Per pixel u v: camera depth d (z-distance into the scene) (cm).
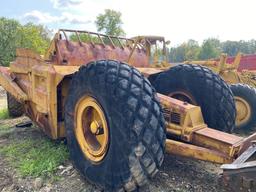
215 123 362
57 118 377
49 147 425
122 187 271
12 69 516
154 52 553
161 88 404
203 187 310
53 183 337
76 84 319
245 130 585
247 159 218
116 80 274
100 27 4622
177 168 352
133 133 257
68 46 454
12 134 517
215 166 358
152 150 261
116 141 269
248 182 198
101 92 281
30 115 469
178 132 312
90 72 298
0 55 3391
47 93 377
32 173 359
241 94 574
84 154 318
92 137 313
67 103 336
